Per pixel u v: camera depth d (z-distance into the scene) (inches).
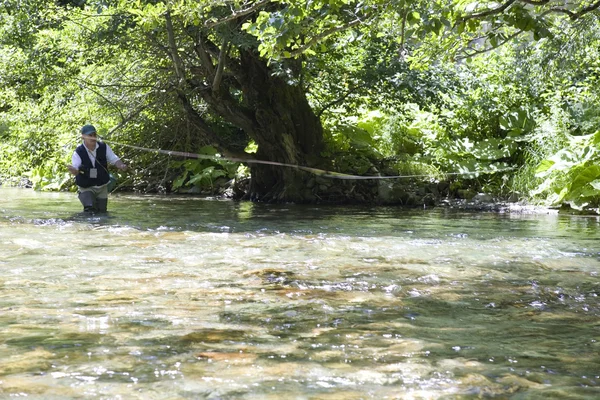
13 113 752.3
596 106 658.2
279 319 170.1
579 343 151.4
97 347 143.5
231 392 117.3
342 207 588.1
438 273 240.7
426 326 165.5
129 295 196.2
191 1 344.8
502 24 310.3
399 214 517.0
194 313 175.2
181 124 785.6
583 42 530.6
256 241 329.4
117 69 700.0
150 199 669.3
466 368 132.3
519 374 128.8
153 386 120.0
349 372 128.7
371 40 626.5
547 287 217.3
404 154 705.6
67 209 524.1
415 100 653.3
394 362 135.3
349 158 669.3
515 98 698.8
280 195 646.5
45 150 730.2
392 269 247.4
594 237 360.5
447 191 652.7
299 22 309.9
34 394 115.8
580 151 554.6
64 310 177.5
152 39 595.8
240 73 631.8
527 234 375.9
